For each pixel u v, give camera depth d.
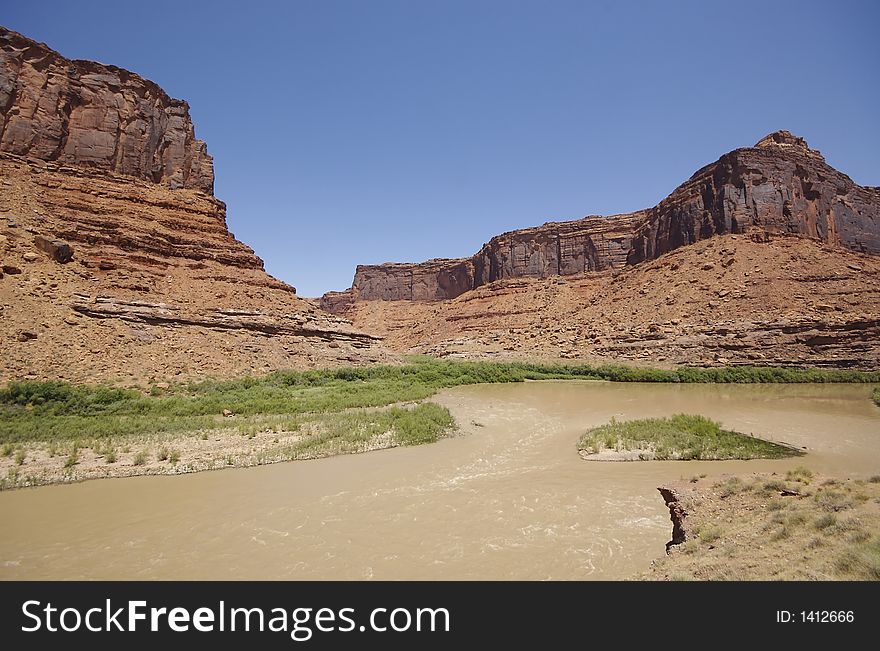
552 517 10.70
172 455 15.47
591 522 10.38
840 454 15.99
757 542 7.70
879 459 15.30
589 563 8.45
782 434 19.16
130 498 11.95
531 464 15.20
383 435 18.69
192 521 10.57
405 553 9.02
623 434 18.61
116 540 9.62
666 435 18.11
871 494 9.04
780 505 9.25
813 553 6.71
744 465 14.66
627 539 9.47
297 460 15.51
